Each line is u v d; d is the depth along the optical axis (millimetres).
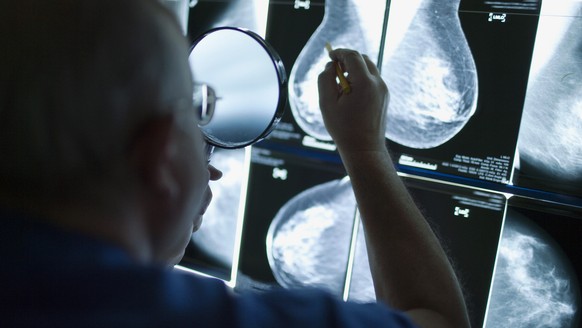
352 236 1230
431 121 1152
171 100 521
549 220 1057
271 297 564
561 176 1042
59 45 473
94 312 467
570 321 1048
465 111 1121
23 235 473
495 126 1095
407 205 826
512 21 1075
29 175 478
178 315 495
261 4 1308
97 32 480
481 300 1118
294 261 1289
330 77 935
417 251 772
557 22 1039
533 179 1065
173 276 528
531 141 1065
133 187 514
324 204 1258
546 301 1066
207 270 1390
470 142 1118
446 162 1141
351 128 887
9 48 474
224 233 1367
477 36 1106
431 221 1156
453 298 744
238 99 923
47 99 466
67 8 484
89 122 474
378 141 894
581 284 1036
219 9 1365
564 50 1035
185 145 563
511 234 1091
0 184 487
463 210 1129
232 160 1353
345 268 1239
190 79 559
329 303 565
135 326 474
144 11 506
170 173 544
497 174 1097
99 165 486
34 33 476
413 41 1163
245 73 933
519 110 1073
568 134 1034
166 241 587
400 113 1179
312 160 1262
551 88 1047
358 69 902
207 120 891
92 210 495
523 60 1068
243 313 518
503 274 1100
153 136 508
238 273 1354
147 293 490
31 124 468
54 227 480
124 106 487
